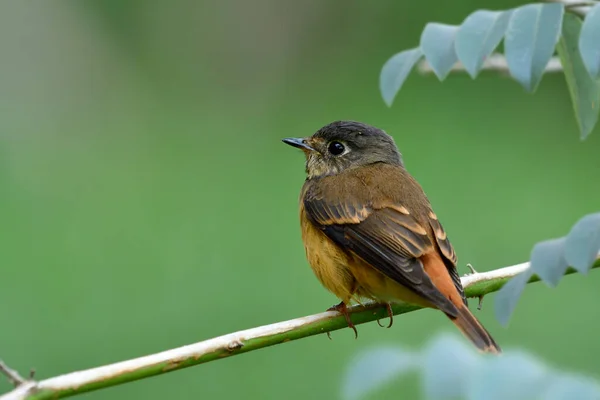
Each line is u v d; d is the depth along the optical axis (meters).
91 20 18.11
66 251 13.15
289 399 11.03
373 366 6.12
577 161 14.98
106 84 17.94
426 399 5.92
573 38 6.96
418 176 14.85
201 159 15.63
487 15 6.45
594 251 5.44
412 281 6.87
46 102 17.41
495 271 7.26
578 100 7.15
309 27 18.72
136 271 12.85
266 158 15.59
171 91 18.12
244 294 12.50
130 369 6.00
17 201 14.23
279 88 18.30
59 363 11.52
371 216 7.46
